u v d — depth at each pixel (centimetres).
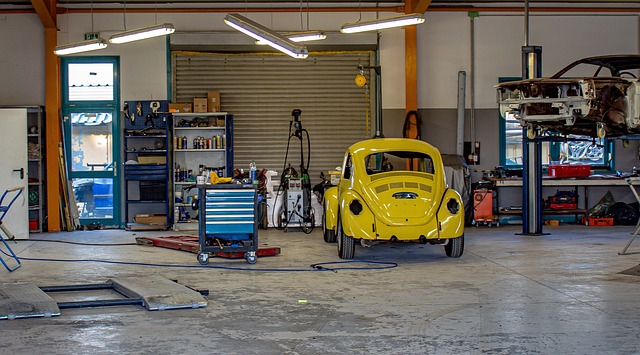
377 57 1253
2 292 588
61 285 664
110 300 575
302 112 1264
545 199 1269
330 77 1264
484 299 585
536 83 834
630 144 1284
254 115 1260
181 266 785
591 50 1270
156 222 1202
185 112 1201
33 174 1238
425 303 571
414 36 1236
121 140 1240
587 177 1212
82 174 1237
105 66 1241
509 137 1271
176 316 532
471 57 1259
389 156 1234
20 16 1230
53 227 1205
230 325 502
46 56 1217
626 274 700
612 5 1270
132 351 434
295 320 516
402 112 1256
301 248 943
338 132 1266
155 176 1201
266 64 1260
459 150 1252
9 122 1114
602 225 1202
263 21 1245
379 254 874
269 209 1235
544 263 780
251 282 678
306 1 1239
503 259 815
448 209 809
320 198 1208
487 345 442
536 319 511
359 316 527
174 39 1230
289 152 1264
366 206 809
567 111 826
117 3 1231
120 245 991
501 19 1262
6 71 1230
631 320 505
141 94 1239
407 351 430
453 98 1261
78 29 1234
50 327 498
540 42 1267
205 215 795
